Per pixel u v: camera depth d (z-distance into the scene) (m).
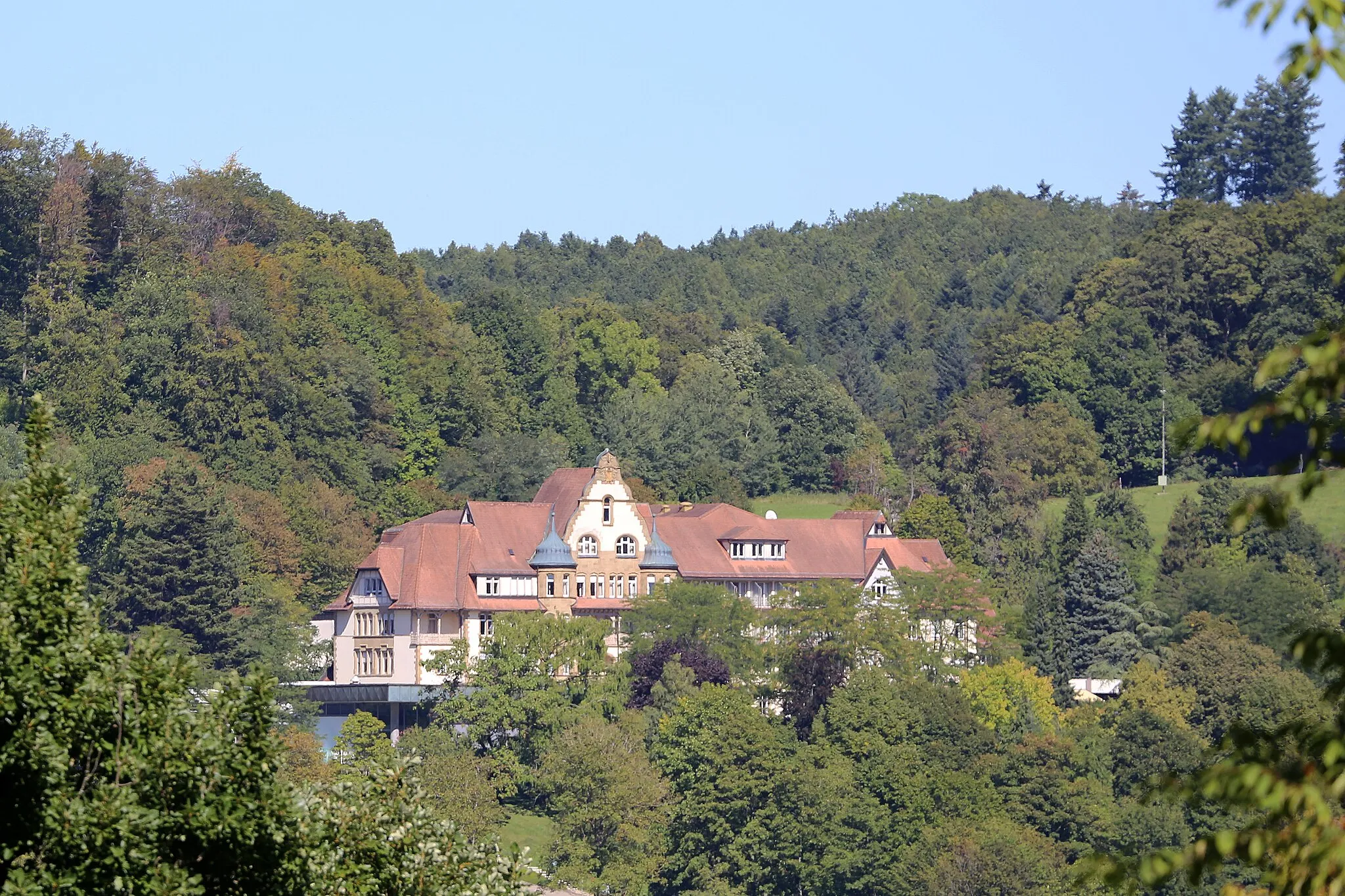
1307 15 38.06
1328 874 38.72
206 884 69.31
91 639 67.88
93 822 64.38
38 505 69.88
